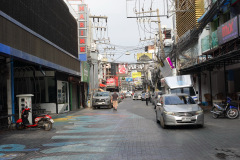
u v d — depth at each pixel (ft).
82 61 96.02
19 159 21.56
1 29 36.45
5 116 39.40
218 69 63.21
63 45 71.36
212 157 19.99
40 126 39.27
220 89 70.38
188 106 37.88
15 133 36.86
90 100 112.06
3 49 36.40
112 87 220.23
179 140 27.84
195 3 76.69
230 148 22.94
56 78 68.28
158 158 20.29
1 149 25.85
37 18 51.70
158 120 44.39
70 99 85.30
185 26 87.25
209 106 70.59
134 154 21.94
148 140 28.53
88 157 21.35
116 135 32.71
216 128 35.47
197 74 82.53
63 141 29.55
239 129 33.60
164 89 75.36
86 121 51.24
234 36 45.34
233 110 45.68
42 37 53.47
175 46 86.43
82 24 91.81
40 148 25.95
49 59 58.08
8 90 42.04
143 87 316.81
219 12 61.87
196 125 39.11
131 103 129.59
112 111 78.07
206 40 69.72
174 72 88.17
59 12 67.72
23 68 55.42
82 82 102.94
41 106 67.62
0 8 36.68
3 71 41.39
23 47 43.93
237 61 54.34
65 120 54.19
